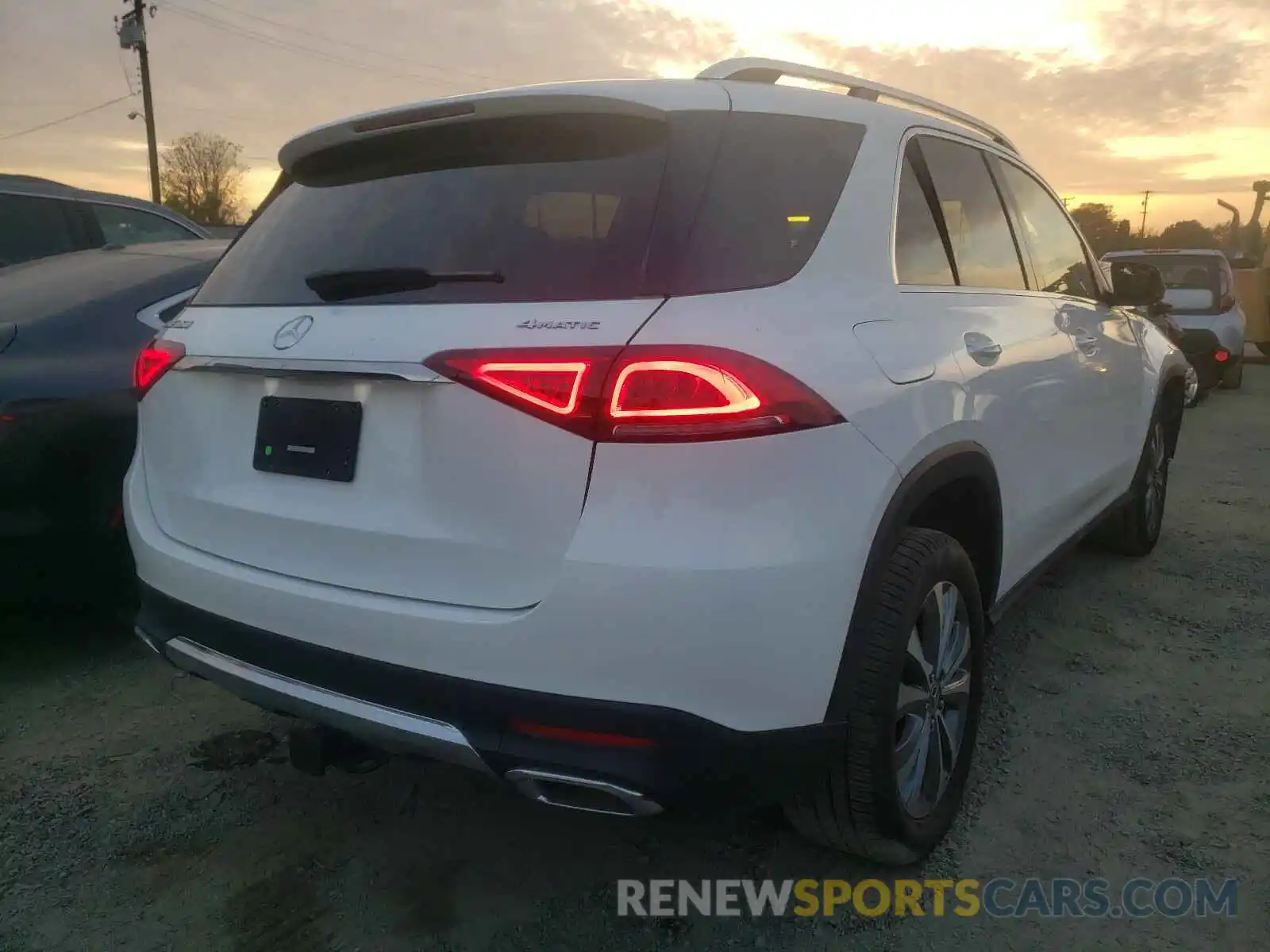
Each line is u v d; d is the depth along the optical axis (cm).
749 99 240
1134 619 428
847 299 226
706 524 184
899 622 221
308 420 222
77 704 350
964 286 290
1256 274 1661
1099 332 387
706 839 275
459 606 199
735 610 184
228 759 315
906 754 243
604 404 185
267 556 229
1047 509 334
